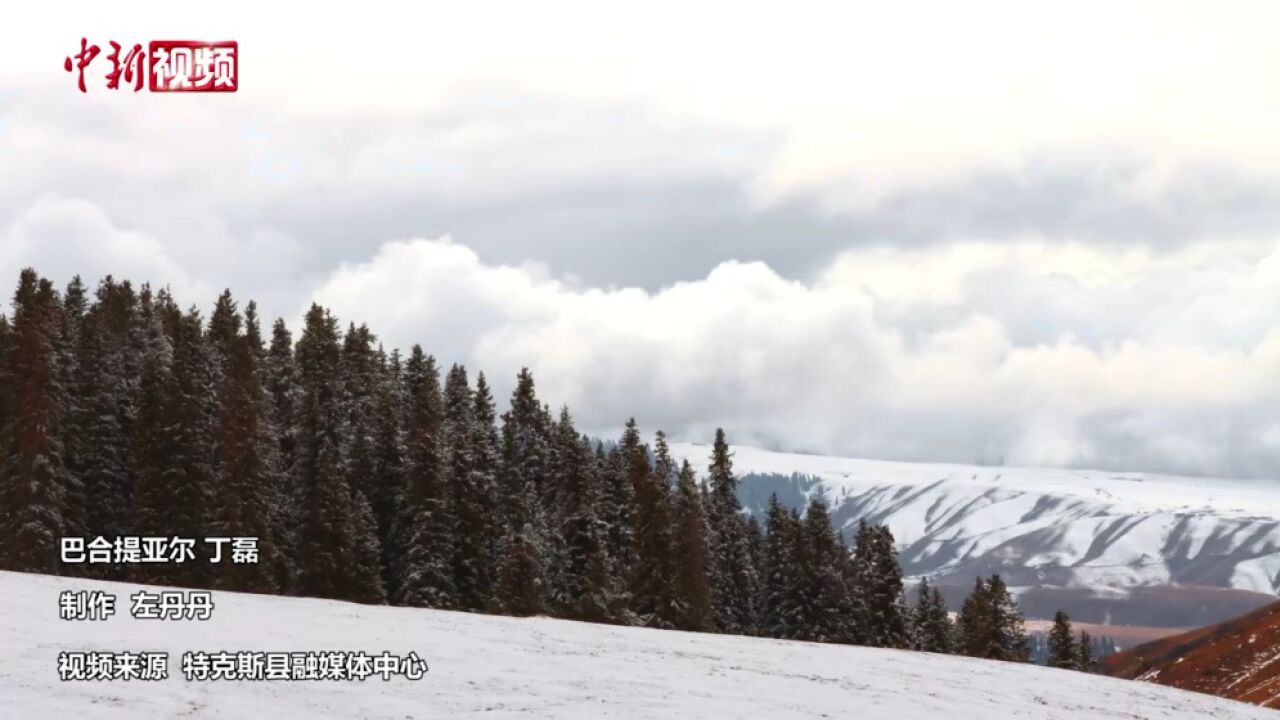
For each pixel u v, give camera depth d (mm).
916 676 31875
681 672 28359
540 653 29375
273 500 69875
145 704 20484
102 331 73375
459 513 69500
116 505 68625
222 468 65438
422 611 36938
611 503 79688
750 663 31281
